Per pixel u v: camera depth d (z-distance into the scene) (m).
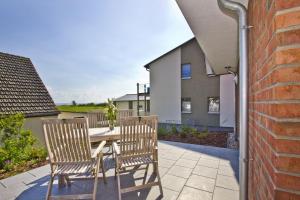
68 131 2.33
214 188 2.82
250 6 1.67
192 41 13.43
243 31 1.53
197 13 2.19
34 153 4.24
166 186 2.89
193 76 13.40
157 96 15.11
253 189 1.48
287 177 0.70
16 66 8.57
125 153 2.60
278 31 0.72
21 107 7.05
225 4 1.58
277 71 0.72
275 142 0.73
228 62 5.13
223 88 12.20
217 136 7.26
